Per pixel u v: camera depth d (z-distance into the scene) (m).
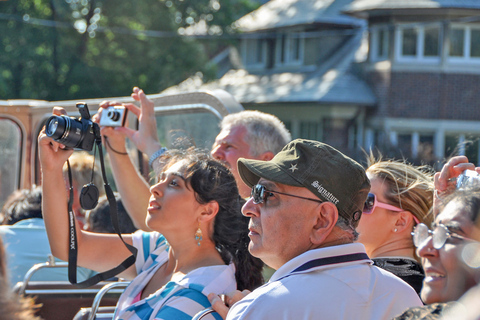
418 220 2.66
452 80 21.98
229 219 2.59
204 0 24.89
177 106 4.16
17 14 22.23
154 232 3.05
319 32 25.36
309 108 24.05
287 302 1.85
